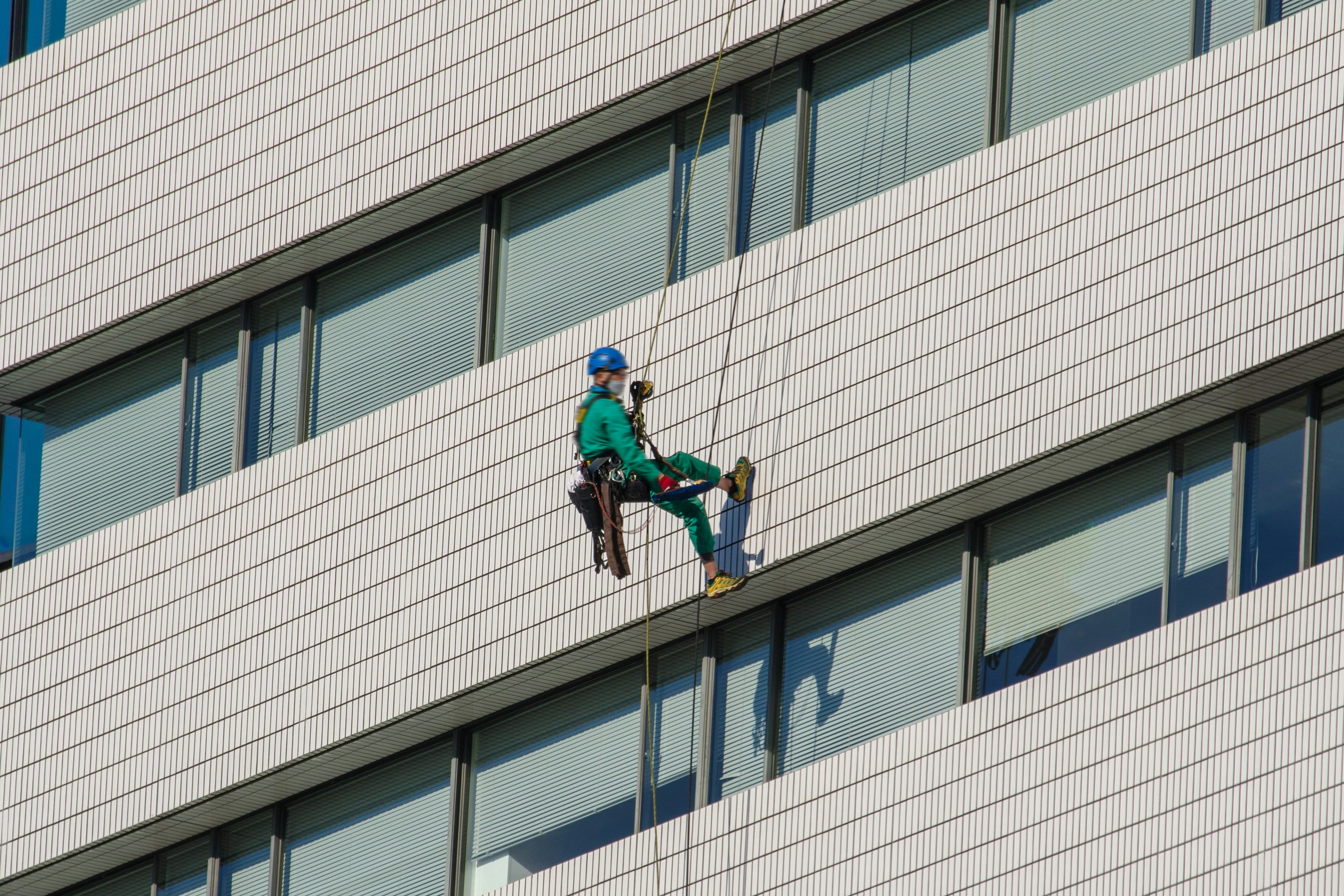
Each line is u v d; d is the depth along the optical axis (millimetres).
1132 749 55375
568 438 62562
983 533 60250
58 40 73625
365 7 67500
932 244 59531
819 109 63156
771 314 61125
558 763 63969
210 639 66125
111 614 67875
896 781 57875
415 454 64625
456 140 65312
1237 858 53531
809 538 59500
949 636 59781
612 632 61281
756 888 58781
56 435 72812
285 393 68750
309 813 67312
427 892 64625
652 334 62500
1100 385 56938
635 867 60719
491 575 62844
